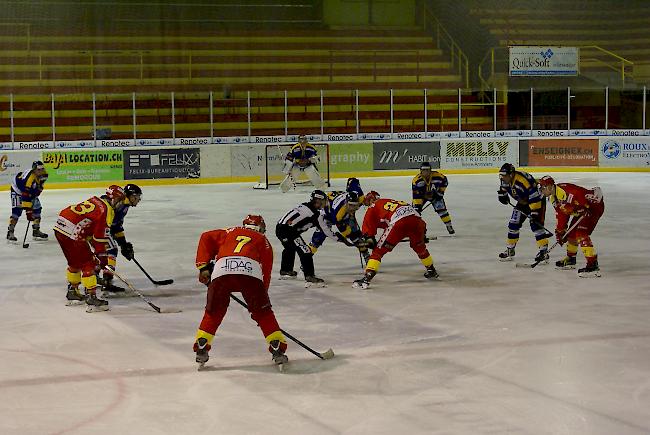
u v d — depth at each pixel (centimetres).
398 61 2959
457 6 3058
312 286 891
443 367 595
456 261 1052
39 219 1295
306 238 1257
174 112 2547
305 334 696
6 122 2462
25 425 486
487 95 2792
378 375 577
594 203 926
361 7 3095
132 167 2236
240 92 2628
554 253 1109
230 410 509
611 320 734
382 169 2445
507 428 473
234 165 2327
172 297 853
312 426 480
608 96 2717
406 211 881
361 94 2772
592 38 3091
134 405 520
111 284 867
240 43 2919
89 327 727
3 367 606
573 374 575
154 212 1619
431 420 487
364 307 796
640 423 479
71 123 2511
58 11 2812
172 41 2858
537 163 2536
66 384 564
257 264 591
